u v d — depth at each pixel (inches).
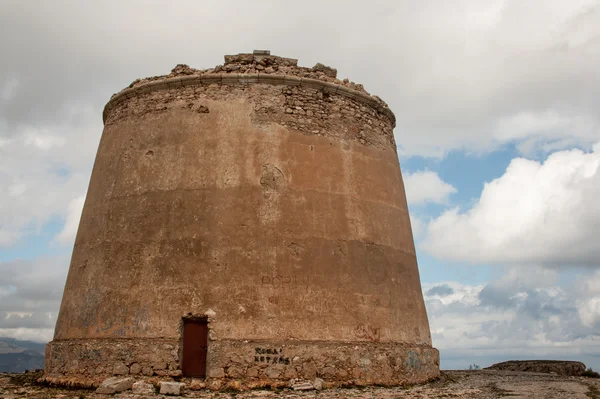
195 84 526.0
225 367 438.6
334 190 506.9
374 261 507.8
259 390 429.1
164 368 442.6
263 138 503.2
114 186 519.2
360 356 462.0
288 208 485.4
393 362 478.9
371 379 462.0
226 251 466.9
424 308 563.5
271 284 461.1
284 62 536.4
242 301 454.3
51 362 488.4
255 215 478.6
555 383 501.7
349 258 490.9
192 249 469.4
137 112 537.3
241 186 486.6
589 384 488.4
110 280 482.6
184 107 518.9
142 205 496.1
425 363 515.8
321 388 432.8
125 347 451.8
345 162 522.9
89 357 460.1
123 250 487.2
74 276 514.6
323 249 482.6
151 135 519.5
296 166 500.4
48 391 438.0
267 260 466.9
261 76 518.6
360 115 552.1
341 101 542.0
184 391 419.8
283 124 510.9
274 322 452.1
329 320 464.1
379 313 492.4
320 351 450.3
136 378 442.0
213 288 457.4
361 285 489.4
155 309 458.6
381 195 541.3
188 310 453.7
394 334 498.6
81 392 430.9
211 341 444.5
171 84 528.4
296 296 461.7
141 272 473.4
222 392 422.0
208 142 502.3
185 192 488.7
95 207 527.8
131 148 525.0
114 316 468.8
